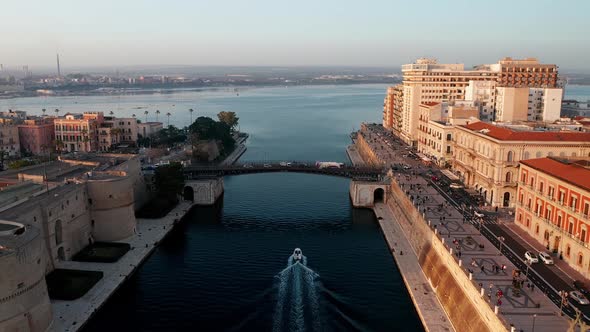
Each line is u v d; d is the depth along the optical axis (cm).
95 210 13875
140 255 13050
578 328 7794
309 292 11038
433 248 11969
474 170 16862
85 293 10756
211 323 9788
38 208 11306
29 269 8700
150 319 9944
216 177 19062
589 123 19625
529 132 15362
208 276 11988
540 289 9269
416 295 10781
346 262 12900
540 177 12038
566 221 10738
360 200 18250
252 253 13550
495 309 8038
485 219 13788
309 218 16975
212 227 15925
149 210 16612
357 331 9438
